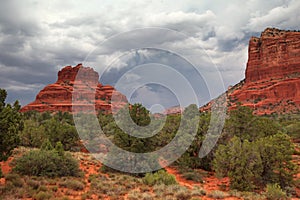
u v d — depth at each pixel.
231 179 20.12
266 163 21.12
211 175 26.11
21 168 17.84
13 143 16.58
